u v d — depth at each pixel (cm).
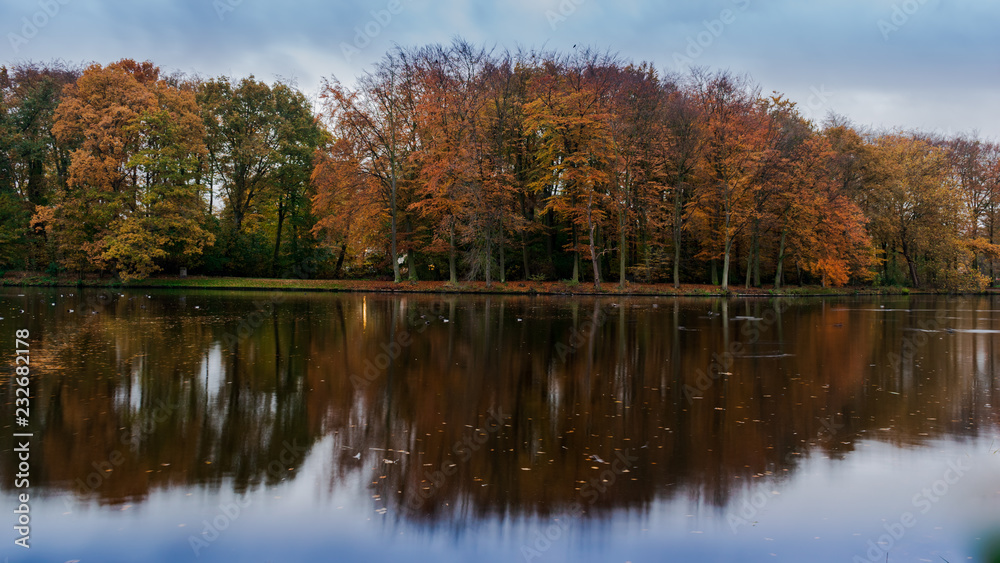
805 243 4891
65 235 4344
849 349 1806
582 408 1089
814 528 630
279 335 1966
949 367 1515
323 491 712
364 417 1018
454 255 4572
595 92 4194
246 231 5222
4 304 2934
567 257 5203
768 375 1398
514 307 3203
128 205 4375
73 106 4166
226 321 2331
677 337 2023
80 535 602
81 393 1158
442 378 1334
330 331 2081
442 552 577
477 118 4191
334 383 1273
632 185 4369
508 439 905
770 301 4100
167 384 1240
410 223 4809
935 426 984
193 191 4456
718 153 4428
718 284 5312
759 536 613
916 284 5797
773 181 4331
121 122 4288
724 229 4662
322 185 4344
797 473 778
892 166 5347
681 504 686
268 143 5059
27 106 4634
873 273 5438
